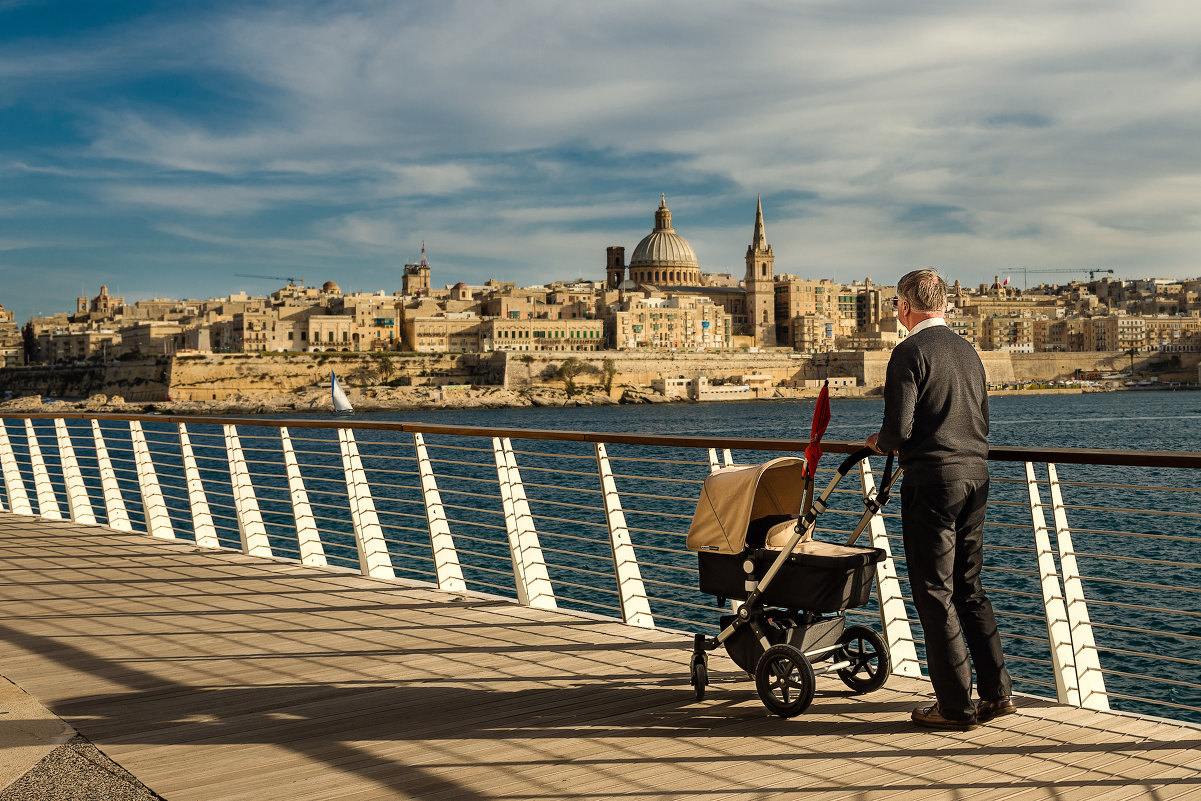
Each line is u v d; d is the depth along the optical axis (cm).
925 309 652
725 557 708
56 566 1255
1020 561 3259
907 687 740
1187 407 19462
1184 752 602
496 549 3434
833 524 3500
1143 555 3572
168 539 1462
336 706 720
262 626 952
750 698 721
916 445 636
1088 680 700
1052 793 549
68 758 623
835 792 557
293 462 1254
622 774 588
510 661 826
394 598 1059
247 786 575
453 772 595
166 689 764
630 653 841
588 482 5584
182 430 1418
